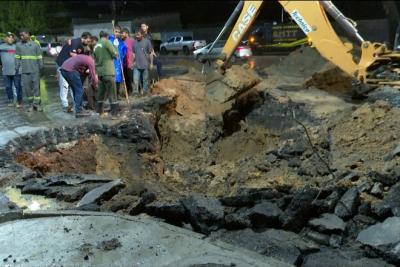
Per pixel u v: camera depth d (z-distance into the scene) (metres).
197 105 13.70
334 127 11.26
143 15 50.09
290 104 13.17
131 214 6.80
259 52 33.12
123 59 13.28
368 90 13.64
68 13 55.38
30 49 12.05
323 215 7.15
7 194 7.20
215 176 10.84
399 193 7.32
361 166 9.07
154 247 5.36
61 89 12.34
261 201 7.53
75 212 6.29
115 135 10.55
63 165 9.10
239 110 13.70
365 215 7.16
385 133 10.15
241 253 5.36
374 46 11.60
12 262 5.06
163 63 30.03
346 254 6.29
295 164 9.90
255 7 12.90
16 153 8.94
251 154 12.52
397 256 5.88
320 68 17.55
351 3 41.69
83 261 5.06
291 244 6.26
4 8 49.00
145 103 12.48
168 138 12.50
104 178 7.77
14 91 13.07
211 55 14.45
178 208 6.82
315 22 11.86
